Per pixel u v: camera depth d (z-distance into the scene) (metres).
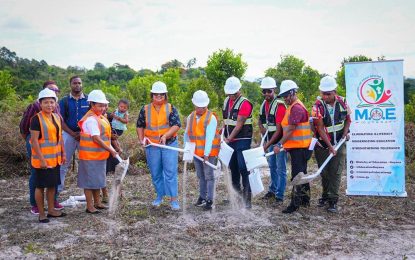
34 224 6.12
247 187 6.91
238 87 6.80
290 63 45.62
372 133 7.81
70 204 7.20
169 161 6.82
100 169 6.59
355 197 7.82
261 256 4.95
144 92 33.19
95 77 76.75
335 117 6.71
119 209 6.80
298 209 6.91
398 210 6.98
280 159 7.30
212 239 5.50
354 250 5.21
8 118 12.16
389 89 7.66
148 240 5.46
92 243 5.34
